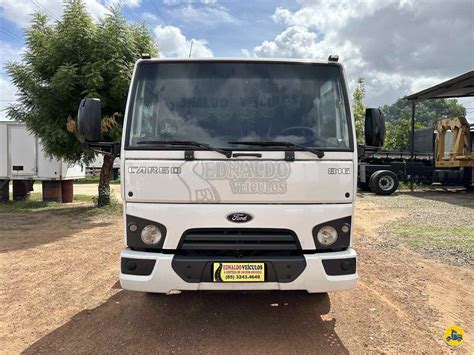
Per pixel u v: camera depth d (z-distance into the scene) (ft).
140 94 13.44
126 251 12.75
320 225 12.65
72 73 36.24
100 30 38.42
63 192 50.44
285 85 13.60
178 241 12.55
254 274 12.25
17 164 48.57
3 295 17.48
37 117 38.70
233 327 14.29
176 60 13.70
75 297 17.19
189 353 12.48
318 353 12.50
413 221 34.45
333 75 13.75
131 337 13.56
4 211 42.16
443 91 58.39
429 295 17.25
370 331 13.98
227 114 13.30
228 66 13.69
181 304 16.29
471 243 26.07
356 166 13.01
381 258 22.75
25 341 13.34
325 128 13.30
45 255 24.08
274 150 12.61
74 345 13.03
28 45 39.58
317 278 12.32
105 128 38.27
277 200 12.59
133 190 12.69
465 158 58.59
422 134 69.51
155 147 12.66
